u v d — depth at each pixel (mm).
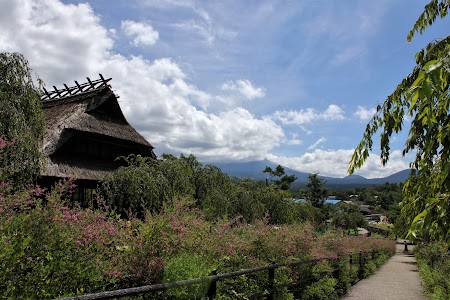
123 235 3824
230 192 14469
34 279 2678
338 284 8641
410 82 2254
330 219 35438
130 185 10641
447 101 1743
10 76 7836
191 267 3803
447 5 2643
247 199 15219
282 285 5613
